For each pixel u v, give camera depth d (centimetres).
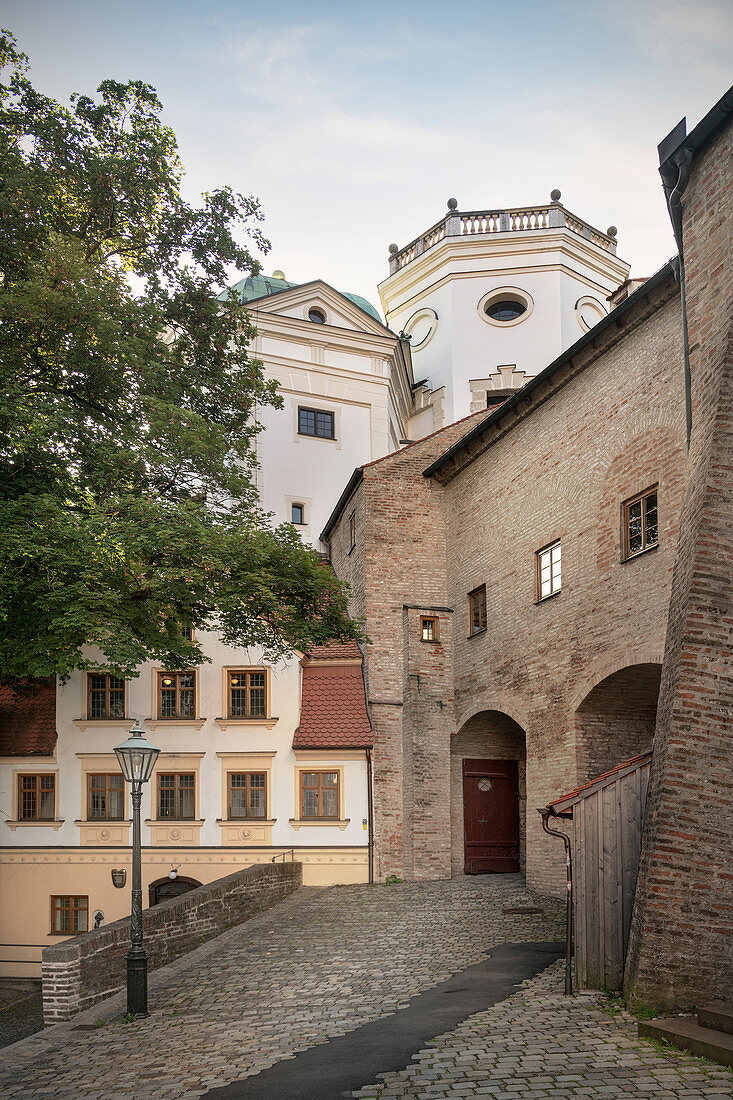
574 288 3544
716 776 1026
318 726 2503
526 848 2073
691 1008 983
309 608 2128
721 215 1177
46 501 1723
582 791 1155
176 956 1595
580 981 1127
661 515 1625
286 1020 1111
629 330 1753
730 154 1164
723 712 1039
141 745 1319
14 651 1791
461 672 2462
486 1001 1108
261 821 2453
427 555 2616
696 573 1065
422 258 3684
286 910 1991
